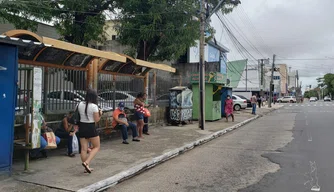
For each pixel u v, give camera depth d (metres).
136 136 10.65
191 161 8.20
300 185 5.98
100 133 10.52
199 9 15.49
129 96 12.43
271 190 5.70
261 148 10.02
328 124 17.44
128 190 5.79
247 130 15.23
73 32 15.55
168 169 7.36
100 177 6.19
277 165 7.63
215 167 7.47
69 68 9.04
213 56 32.84
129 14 16.38
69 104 9.15
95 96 6.59
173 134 12.43
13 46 6.04
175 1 15.90
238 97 30.11
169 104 15.83
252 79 58.31
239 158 8.48
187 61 28.00
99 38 17.28
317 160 8.12
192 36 16.12
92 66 9.98
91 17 15.40
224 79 20.19
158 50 18.38
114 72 11.38
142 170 7.18
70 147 7.93
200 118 14.41
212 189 5.79
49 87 8.51
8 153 6.05
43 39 6.88
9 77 5.99
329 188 5.78
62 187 5.53
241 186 5.96
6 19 13.26
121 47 25.02
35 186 5.56
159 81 15.90
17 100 7.26
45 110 8.37
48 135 7.28
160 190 5.77
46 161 7.43
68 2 14.68
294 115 25.58
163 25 15.80
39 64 8.16
